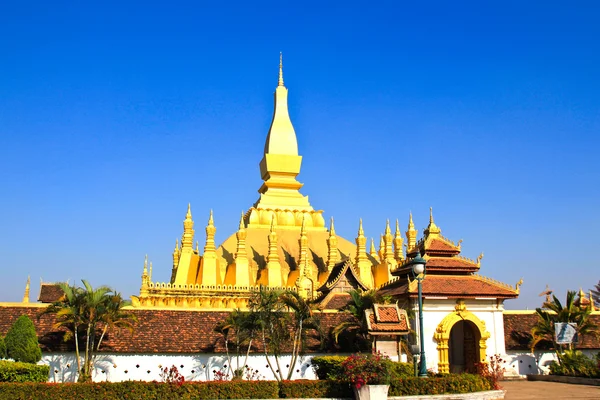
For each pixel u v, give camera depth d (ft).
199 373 133.08
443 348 146.41
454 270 156.25
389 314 129.39
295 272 228.22
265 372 135.33
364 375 102.37
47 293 252.01
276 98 288.10
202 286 203.10
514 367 157.69
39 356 121.39
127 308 140.97
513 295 152.66
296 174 279.08
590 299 188.24
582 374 145.69
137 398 99.66
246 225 266.57
